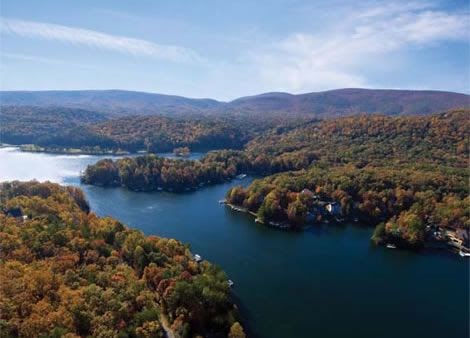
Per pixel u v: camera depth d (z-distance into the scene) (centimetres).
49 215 13675
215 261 14325
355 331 10412
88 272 9688
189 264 11588
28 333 7112
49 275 8712
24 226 11812
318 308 11412
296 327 10400
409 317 11225
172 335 9125
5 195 16288
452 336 10456
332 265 14500
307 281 13050
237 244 16125
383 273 13988
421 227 16688
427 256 15825
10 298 7812
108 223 13525
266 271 13650
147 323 8238
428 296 12456
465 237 16575
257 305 11381
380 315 11238
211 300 9775
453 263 15200
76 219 14012
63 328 7281
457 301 12200
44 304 7756
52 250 10469
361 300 12012
